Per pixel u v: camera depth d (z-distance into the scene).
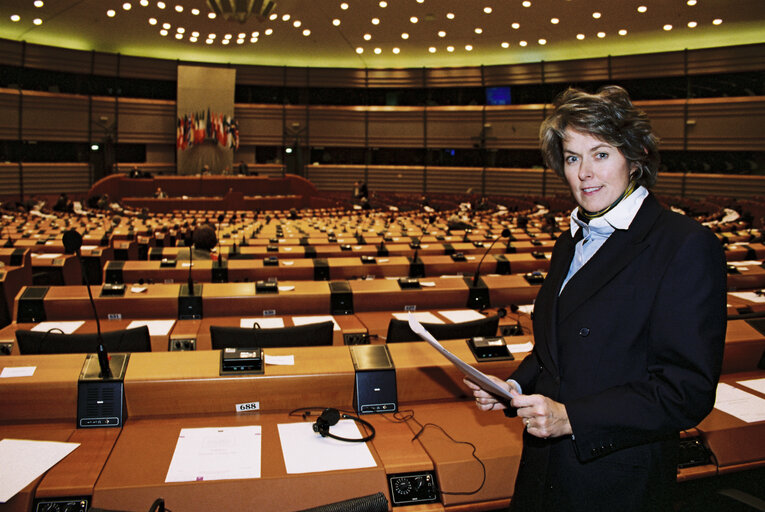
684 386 1.29
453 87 26.94
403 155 28.00
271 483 1.97
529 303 4.91
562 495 1.48
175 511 1.87
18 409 2.31
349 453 2.17
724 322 1.36
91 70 23.95
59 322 4.05
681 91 23.14
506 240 8.83
